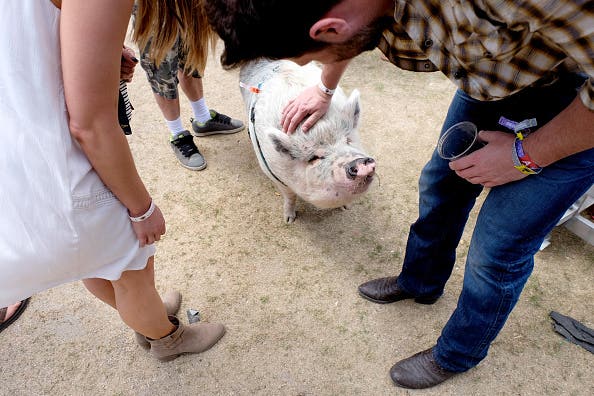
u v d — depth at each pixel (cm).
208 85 362
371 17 90
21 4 93
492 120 142
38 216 107
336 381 197
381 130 314
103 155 105
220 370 202
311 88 196
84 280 161
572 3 74
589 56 80
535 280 228
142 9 120
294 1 81
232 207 273
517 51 89
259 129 222
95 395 196
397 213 265
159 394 196
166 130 326
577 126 97
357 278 235
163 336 188
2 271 112
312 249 249
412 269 205
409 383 191
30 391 198
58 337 215
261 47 92
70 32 89
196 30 132
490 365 199
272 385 197
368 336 212
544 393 191
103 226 119
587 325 212
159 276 239
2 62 95
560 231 250
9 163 101
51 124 100
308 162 209
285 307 224
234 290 232
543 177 123
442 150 156
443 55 104
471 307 160
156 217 132
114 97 99
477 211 262
